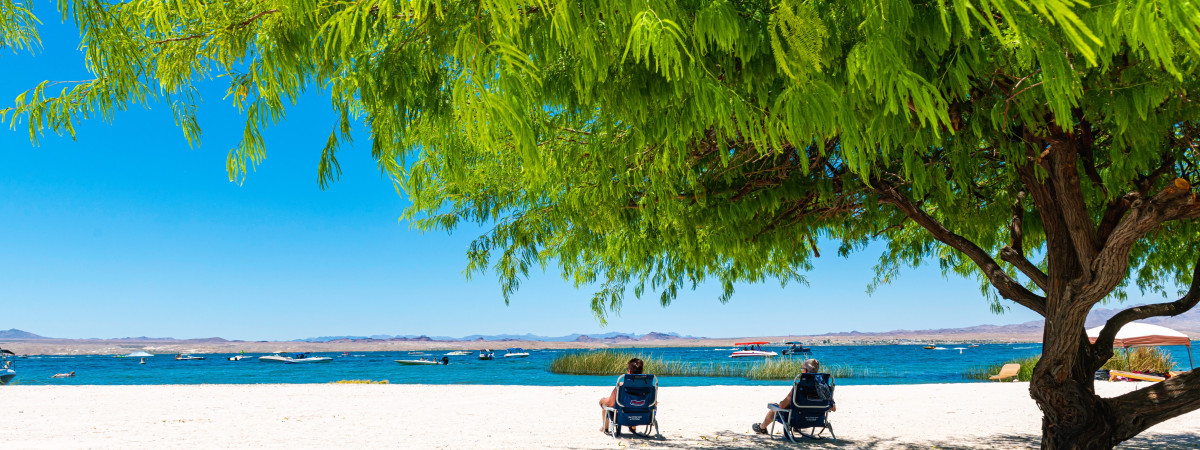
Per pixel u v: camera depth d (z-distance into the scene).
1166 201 3.86
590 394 15.87
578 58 1.99
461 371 48.19
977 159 4.04
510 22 1.26
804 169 1.70
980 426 10.47
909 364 59.06
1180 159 4.94
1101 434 4.90
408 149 2.22
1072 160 4.29
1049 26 1.53
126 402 13.69
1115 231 4.20
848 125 1.54
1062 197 4.46
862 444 8.73
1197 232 6.31
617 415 9.20
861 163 1.65
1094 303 4.56
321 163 2.07
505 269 6.05
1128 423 4.95
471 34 1.35
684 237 5.40
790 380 31.19
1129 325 21.09
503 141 2.95
